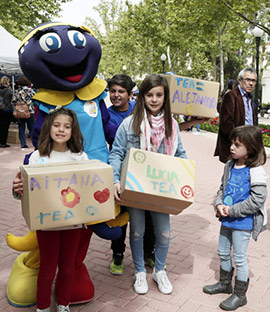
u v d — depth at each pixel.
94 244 4.18
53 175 2.36
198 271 3.59
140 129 2.94
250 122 4.93
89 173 2.46
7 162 8.63
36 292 2.94
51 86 3.00
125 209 3.16
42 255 2.63
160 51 27.14
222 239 3.10
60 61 2.91
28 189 2.31
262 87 35.97
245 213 2.84
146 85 2.92
